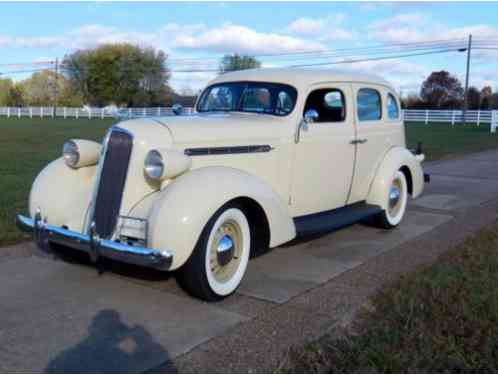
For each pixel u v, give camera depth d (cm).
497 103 7319
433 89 7625
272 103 561
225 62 6369
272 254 588
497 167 1446
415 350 343
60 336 377
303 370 326
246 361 344
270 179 529
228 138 485
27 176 1065
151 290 469
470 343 352
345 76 629
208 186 425
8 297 447
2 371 327
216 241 438
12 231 633
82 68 7619
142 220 432
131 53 7488
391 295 443
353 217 609
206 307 434
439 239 659
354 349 347
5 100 8956
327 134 584
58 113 6081
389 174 680
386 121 701
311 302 446
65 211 491
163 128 454
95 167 520
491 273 487
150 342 369
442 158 1662
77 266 531
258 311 427
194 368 335
